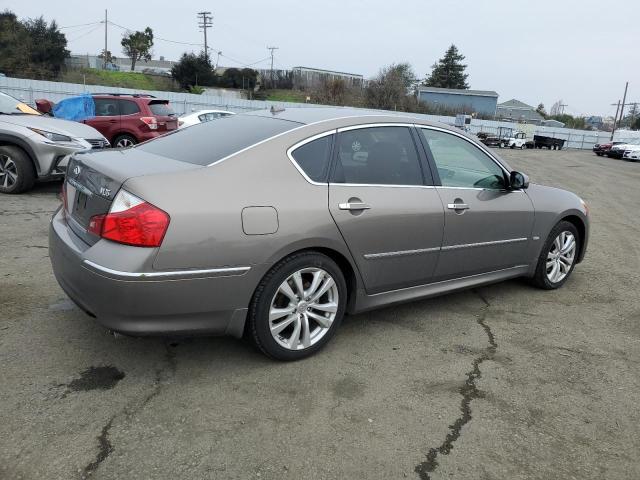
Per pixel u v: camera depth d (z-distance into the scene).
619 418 3.04
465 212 4.07
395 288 3.84
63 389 2.95
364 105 55.88
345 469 2.48
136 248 2.76
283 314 3.29
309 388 3.13
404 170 3.81
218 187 2.97
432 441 2.72
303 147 3.36
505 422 2.93
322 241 3.28
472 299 4.78
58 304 4.02
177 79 54.38
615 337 4.15
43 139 7.57
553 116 101.56
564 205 5.00
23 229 5.96
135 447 2.52
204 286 2.91
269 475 2.40
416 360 3.56
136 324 2.84
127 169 3.01
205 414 2.81
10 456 2.41
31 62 45.47
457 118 48.09
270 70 62.09
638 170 25.77
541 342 3.97
